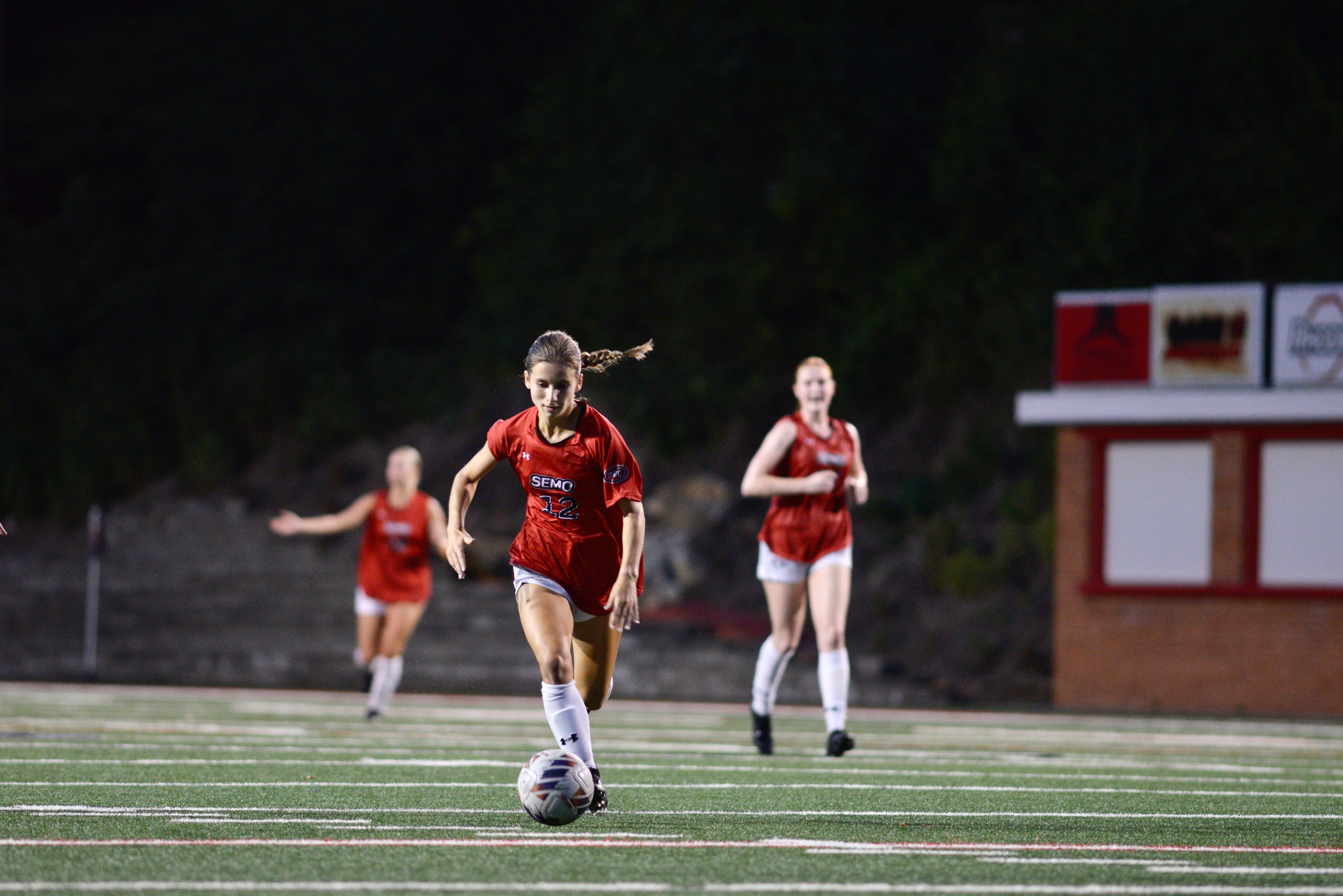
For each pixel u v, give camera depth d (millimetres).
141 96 144875
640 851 21297
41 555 118562
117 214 143625
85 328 132875
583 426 24312
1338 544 73062
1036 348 97125
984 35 118750
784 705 75750
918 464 100938
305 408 124000
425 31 139750
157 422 126750
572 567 24734
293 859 20172
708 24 116312
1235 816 27094
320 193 134250
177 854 20484
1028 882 18891
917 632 88875
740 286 112188
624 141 123125
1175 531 76250
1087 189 100875
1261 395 73500
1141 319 76250
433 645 94000
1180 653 75500
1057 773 36625
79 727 48719
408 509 54875
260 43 141500
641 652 86875
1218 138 97938
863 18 117375
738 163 117000
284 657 97250
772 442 38969
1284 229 93375
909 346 105688
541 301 122188
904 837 23375
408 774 33281
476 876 18906
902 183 113250
